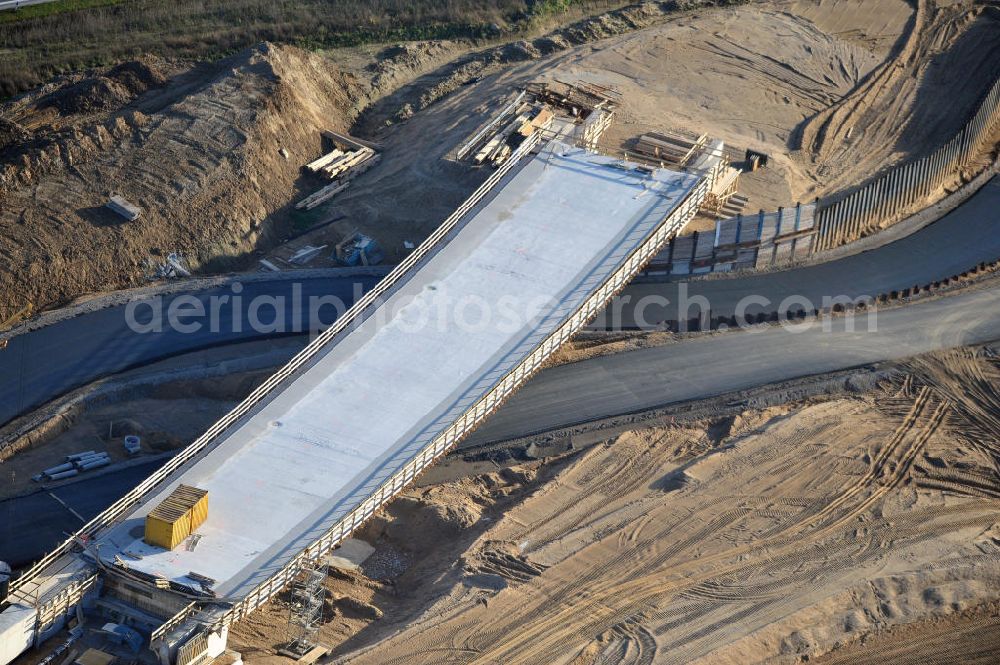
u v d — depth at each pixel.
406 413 55.69
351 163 78.69
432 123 82.00
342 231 74.19
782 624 49.66
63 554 48.75
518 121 79.00
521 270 64.19
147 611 47.66
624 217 68.12
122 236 70.06
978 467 58.50
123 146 75.44
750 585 51.28
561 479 57.06
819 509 55.53
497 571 51.66
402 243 73.50
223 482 52.09
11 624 45.25
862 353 66.06
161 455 58.72
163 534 48.78
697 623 49.41
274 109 78.88
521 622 49.22
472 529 54.88
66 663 46.19
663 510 55.12
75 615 47.81
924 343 66.94
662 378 63.94
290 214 75.75
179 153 75.19
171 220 71.69
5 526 53.94
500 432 60.66
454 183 75.06
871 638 50.19
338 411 55.69
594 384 63.44
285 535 49.94
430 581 52.12
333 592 51.88
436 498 56.97
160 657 45.62
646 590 50.91
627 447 59.28
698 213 73.62
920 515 55.50
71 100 81.75
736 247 71.38
